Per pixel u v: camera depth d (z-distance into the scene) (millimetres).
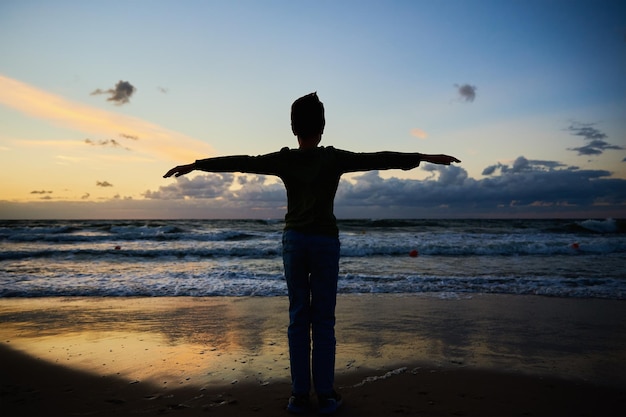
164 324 4852
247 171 2457
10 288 7340
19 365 3393
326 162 2438
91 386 2930
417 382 3018
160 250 13859
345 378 3098
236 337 4273
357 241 17266
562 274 9531
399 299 6426
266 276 8742
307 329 2525
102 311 5582
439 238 19266
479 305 5988
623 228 25703
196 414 2438
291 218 2506
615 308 5820
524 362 3521
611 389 2918
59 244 17219
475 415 2438
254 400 2658
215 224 33781
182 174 2379
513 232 25828
